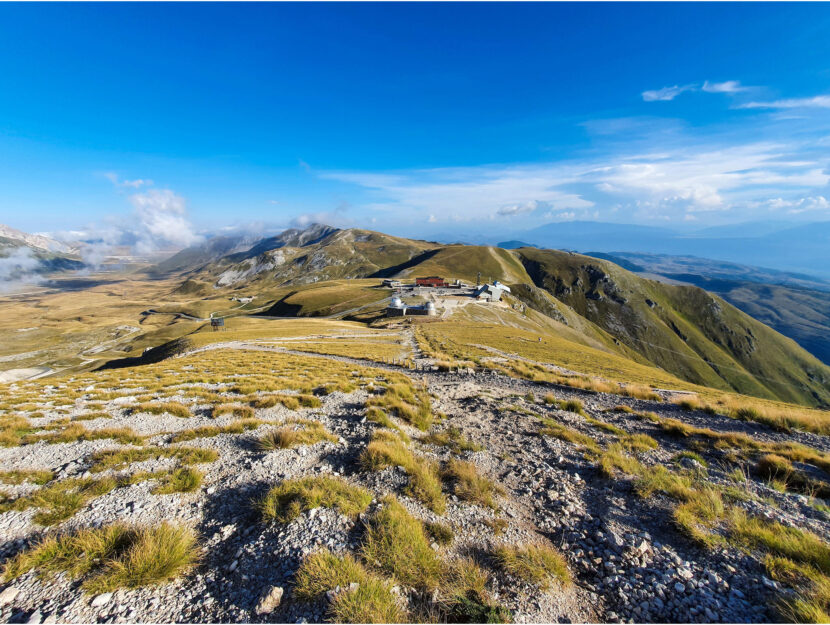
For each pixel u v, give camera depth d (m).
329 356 39.12
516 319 110.12
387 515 7.04
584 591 6.07
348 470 9.50
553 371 31.17
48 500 7.35
